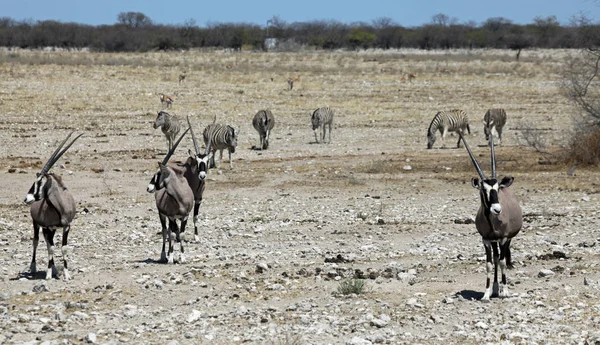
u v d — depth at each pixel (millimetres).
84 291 20656
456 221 31734
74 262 24438
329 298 20078
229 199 37438
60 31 184375
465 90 96500
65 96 81688
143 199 37625
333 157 51125
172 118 54531
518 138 61031
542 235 28859
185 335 16766
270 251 26328
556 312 18625
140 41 180000
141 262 24344
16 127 62969
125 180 42719
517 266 23812
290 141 59594
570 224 30969
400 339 16641
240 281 21766
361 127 67875
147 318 18281
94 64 121188
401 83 103875
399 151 54188
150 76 104938
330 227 30797
